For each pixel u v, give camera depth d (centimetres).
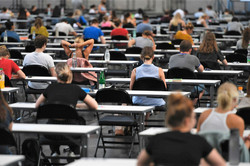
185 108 491
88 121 1248
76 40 1439
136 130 934
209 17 3584
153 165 497
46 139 793
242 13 3938
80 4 3794
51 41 2459
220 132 567
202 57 1402
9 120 684
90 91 1045
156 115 1309
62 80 834
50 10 3750
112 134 1111
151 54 1072
